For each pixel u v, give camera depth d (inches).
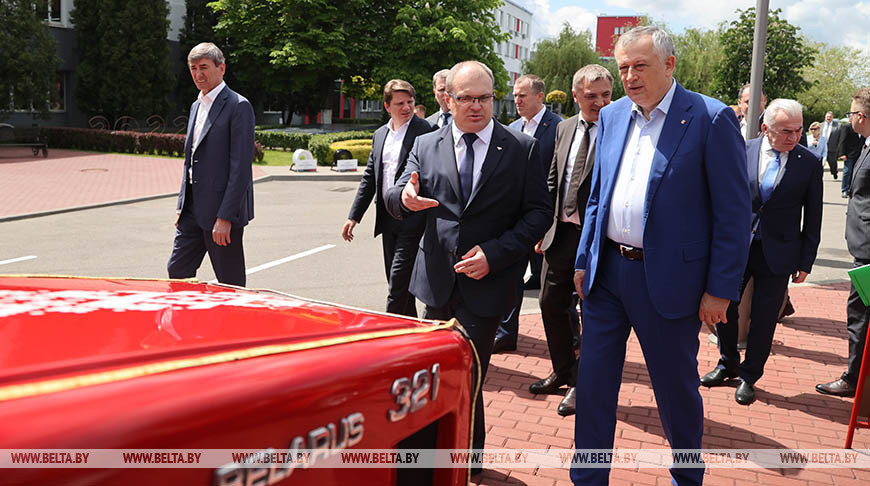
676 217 105.6
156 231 374.6
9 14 911.0
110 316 56.9
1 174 622.8
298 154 708.7
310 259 318.0
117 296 66.5
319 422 47.3
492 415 154.1
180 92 1275.8
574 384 165.2
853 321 167.3
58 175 629.3
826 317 240.5
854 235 167.6
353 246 351.3
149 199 498.0
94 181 593.3
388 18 1232.8
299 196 549.6
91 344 48.0
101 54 1101.7
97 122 1139.3
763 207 161.8
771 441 144.0
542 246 160.1
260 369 45.6
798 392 171.9
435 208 121.1
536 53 2265.0
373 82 1302.9
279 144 986.1
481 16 1261.1
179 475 38.4
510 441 141.5
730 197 103.7
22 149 942.4
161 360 44.8
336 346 54.0
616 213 112.4
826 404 164.4
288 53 1137.4
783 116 156.0
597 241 114.9
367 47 1182.9
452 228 118.0
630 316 113.2
